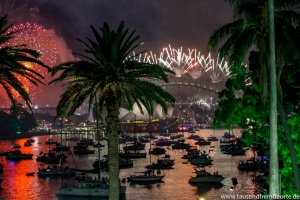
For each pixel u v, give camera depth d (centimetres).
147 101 3428
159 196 9212
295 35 2583
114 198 3241
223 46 2712
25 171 13762
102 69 3272
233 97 3244
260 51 2511
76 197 8912
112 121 3284
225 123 3259
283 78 3034
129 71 3338
